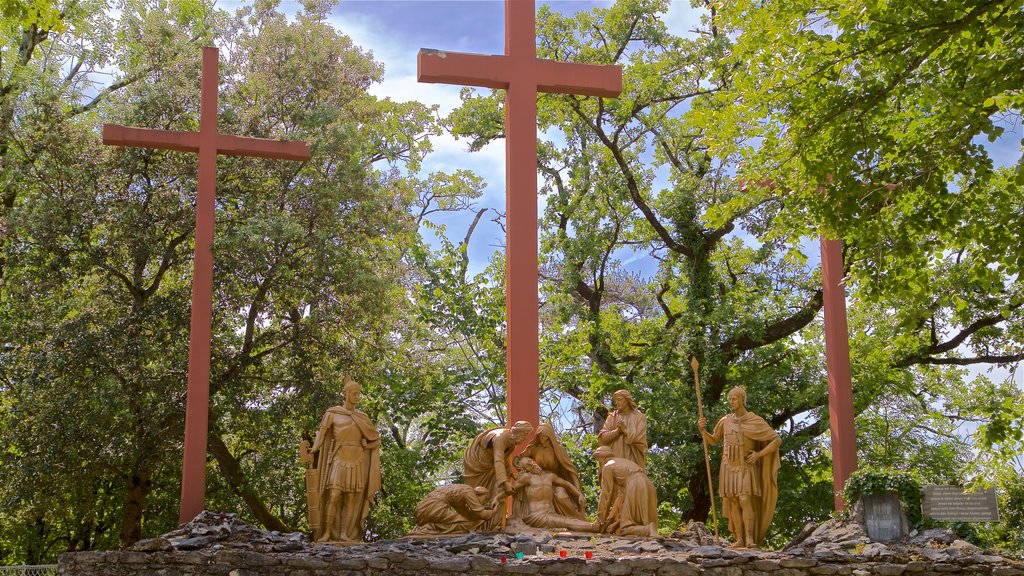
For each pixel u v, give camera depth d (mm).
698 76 25578
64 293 20953
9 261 20484
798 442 22484
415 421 26719
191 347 15148
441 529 13461
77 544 23844
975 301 16250
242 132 22125
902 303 15883
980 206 12008
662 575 11547
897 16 11766
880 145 12422
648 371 24844
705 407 22906
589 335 25578
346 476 13297
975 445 13273
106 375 19641
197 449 14711
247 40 24062
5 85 22406
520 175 16031
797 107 12781
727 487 13445
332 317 21000
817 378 23828
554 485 13992
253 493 21266
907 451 23859
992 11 11266
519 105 16281
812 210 13062
